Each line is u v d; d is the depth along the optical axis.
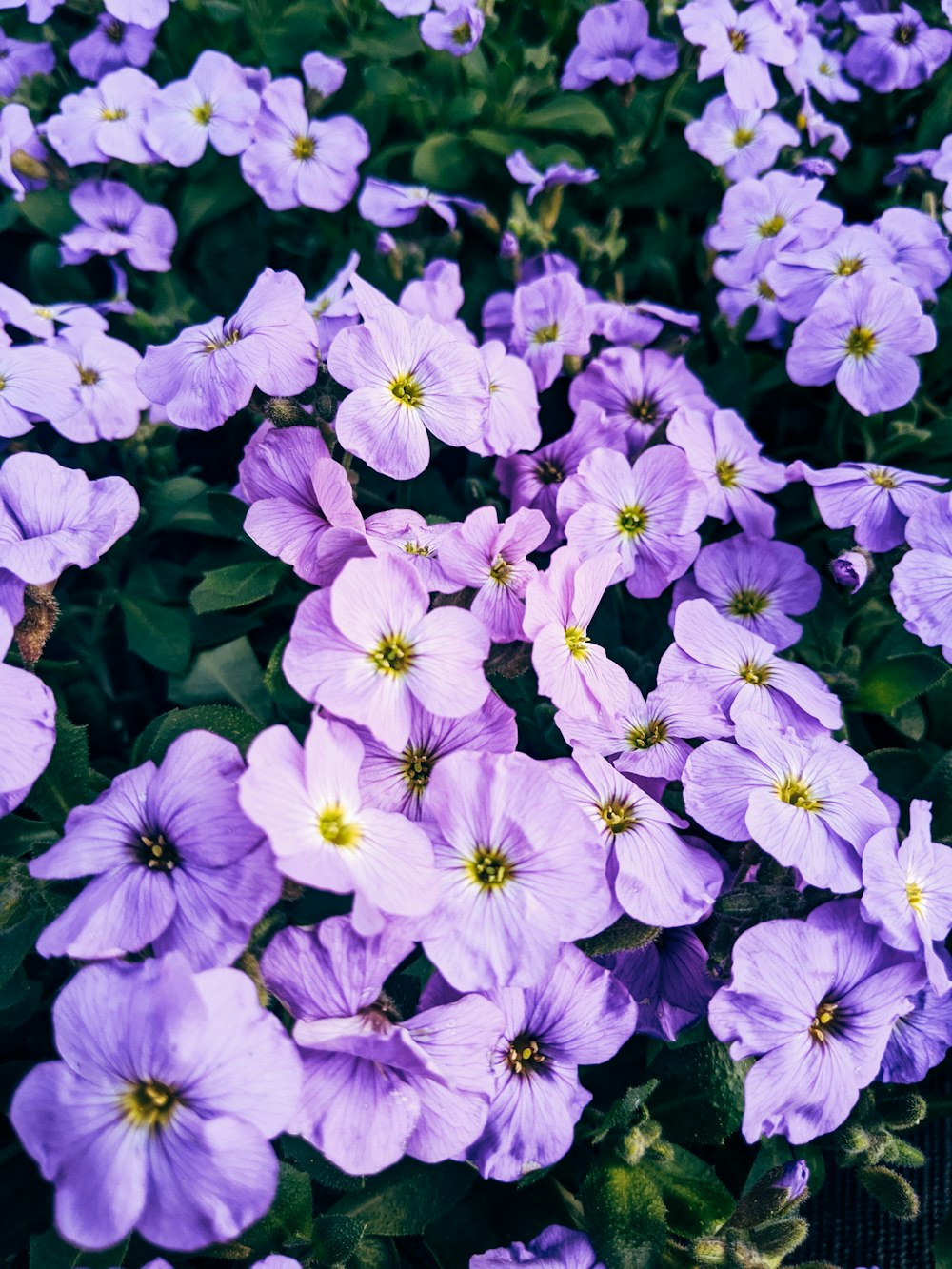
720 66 0.17
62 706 0.14
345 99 0.19
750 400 0.17
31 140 0.18
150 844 0.09
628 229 0.19
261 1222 0.10
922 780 0.13
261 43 0.19
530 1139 0.10
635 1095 0.10
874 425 0.16
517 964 0.09
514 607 0.11
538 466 0.15
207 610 0.13
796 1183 0.11
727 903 0.11
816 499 0.14
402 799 0.10
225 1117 0.08
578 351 0.15
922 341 0.15
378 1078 0.09
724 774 0.11
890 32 0.19
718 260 0.16
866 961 0.10
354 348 0.12
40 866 0.09
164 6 0.17
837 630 0.15
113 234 0.17
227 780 0.09
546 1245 0.11
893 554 0.14
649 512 0.13
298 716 0.13
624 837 0.10
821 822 0.10
